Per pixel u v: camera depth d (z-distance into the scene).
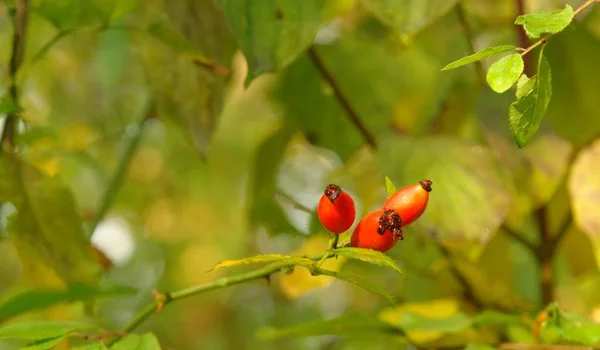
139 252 1.80
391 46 0.90
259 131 1.26
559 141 0.87
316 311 1.63
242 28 0.77
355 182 0.95
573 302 1.11
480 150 0.80
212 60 0.85
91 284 0.80
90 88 1.25
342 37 0.91
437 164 0.80
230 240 1.76
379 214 0.66
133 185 1.61
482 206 0.79
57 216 0.79
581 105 0.86
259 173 0.96
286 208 0.97
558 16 0.65
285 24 0.77
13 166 0.78
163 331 1.96
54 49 1.19
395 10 0.77
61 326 0.73
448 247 0.85
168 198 1.67
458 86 0.91
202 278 1.86
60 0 0.78
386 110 0.90
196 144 0.87
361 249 0.65
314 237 0.88
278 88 0.91
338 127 0.91
